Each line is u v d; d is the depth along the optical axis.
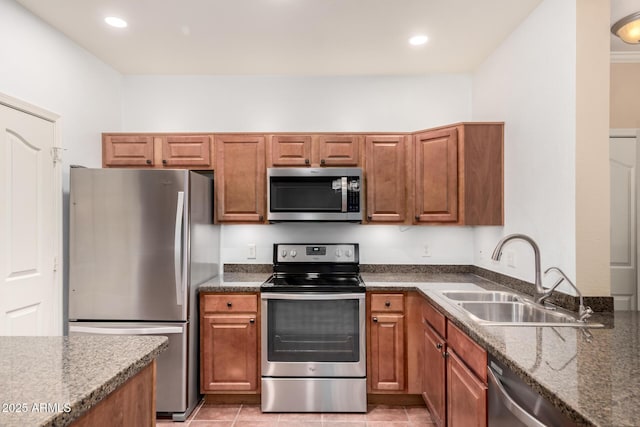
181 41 2.45
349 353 2.36
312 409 2.36
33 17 2.10
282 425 2.21
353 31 2.31
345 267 2.88
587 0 1.68
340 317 2.38
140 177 2.26
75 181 2.25
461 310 1.76
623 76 2.62
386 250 3.02
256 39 2.42
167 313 2.26
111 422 0.94
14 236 1.94
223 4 2.01
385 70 2.93
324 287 2.37
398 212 2.70
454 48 2.54
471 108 2.99
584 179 1.69
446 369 1.86
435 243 3.00
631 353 1.15
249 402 2.50
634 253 2.49
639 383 0.92
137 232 2.25
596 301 1.68
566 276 1.59
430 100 3.01
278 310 2.38
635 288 2.49
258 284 2.46
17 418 0.70
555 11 1.84
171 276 2.25
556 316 1.65
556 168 1.84
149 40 2.44
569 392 0.88
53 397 0.78
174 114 3.05
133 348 1.12
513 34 2.29
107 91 2.84
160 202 2.26
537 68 2.01
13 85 1.97
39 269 2.12
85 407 0.79
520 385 1.13
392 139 2.70
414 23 2.21
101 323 2.25
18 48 2.00
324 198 2.62
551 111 1.88
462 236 3.00
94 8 2.05
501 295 2.12
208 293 2.42
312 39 2.42
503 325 1.48
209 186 2.67
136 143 2.73
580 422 0.78
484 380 1.38
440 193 2.53
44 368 0.95
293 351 2.37
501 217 2.42
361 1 1.98
